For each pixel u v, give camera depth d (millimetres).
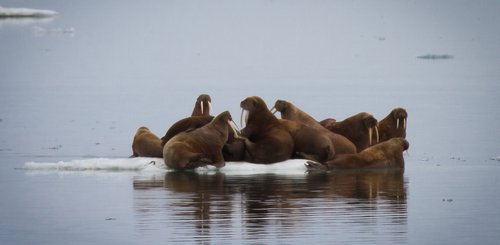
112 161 87875
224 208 69062
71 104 160375
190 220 65688
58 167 88438
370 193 75000
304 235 61844
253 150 85625
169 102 162375
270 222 65000
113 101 165375
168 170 85000
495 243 60375
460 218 66812
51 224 65812
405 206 70438
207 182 79312
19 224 66000
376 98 165125
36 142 112812
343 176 82812
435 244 60094
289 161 85688
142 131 92250
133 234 62594
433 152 101812
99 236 62406
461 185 79312
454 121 131125
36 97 173000
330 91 178750
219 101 156625
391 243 60344
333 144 86938
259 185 77812
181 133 85812
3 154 102188
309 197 73062
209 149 84875
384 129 93000
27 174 85750
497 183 80312
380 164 87000
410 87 188375
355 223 64938
